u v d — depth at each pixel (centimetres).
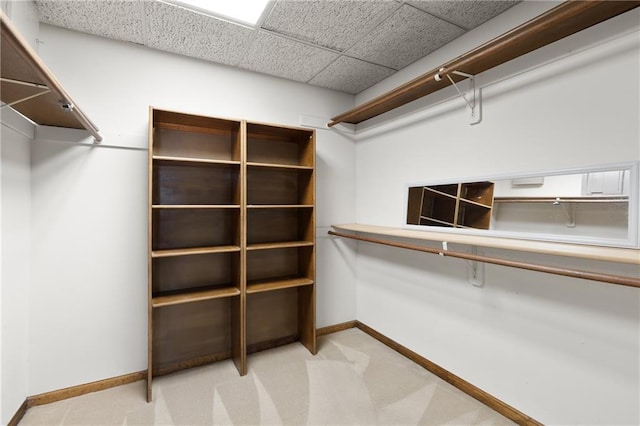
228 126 234
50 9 178
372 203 290
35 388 188
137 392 203
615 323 137
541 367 163
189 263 237
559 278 155
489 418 175
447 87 214
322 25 195
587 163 144
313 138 251
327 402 190
